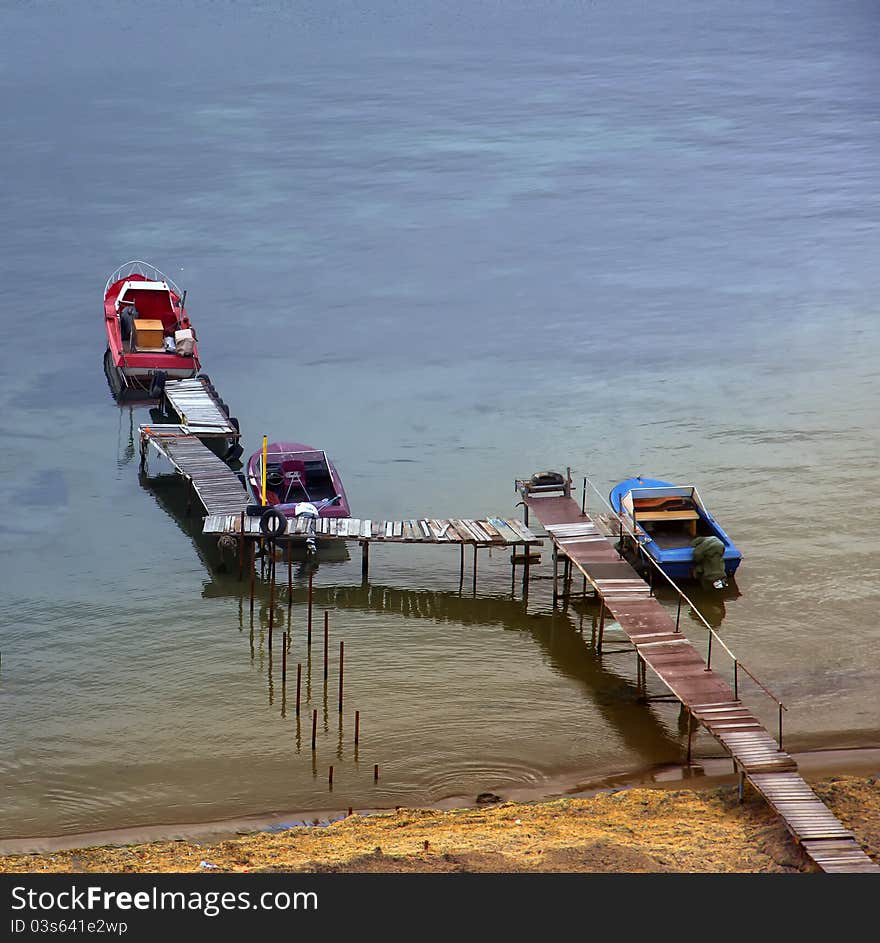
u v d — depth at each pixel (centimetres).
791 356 6875
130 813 3319
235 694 3947
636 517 4775
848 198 10031
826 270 8369
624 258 8638
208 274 8244
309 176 10556
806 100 13488
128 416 6231
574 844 2973
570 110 13100
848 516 5109
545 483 5000
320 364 6825
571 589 4712
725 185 10425
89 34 17112
